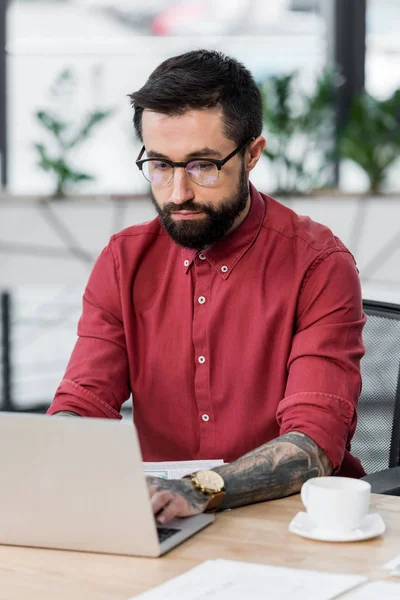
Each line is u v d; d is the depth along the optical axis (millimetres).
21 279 4840
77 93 5418
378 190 4887
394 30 5582
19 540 1277
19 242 4824
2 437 1232
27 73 5570
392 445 1861
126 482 1188
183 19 5551
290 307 1733
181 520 1325
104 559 1217
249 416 1756
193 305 1795
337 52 5582
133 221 4750
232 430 1766
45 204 4785
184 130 1612
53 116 5293
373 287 4648
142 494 1185
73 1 5516
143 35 5531
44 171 5070
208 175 1632
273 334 1749
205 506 1354
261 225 1793
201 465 1624
